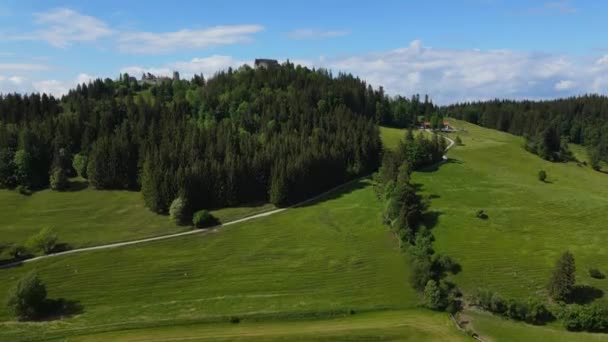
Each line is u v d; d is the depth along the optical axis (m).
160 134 162.00
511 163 180.75
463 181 148.50
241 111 197.50
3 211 128.75
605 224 113.69
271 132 174.12
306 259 103.12
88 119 181.38
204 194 132.88
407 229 107.62
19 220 123.12
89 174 146.88
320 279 94.75
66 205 134.25
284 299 87.50
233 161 138.00
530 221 115.94
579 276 90.69
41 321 80.50
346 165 161.38
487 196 133.75
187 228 120.19
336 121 187.25
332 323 79.25
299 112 197.62
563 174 170.88
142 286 92.25
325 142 164.38
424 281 88.56
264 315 81.44
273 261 102.50
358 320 80.38
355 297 88.31
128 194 143.00
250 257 104.50
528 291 87.50
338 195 144.75
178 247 109.31
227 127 169.75
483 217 117.69
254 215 129.75
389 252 104.88
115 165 145.75
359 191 146.62
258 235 115.81
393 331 75.69
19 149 155.50
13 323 79.81
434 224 114.19
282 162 139.25
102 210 131.00
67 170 156.12
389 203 118.12
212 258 104.25
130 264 100.88
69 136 167.00
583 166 194.88
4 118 189.00
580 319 77.00
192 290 91.12
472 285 89.88
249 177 139.38
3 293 88.56
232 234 116.56
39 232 115.12
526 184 148.88
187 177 129.12
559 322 79.50
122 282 93.56
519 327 78.31
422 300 86.62
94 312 83.25
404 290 90.50
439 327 77.25
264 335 74.44
